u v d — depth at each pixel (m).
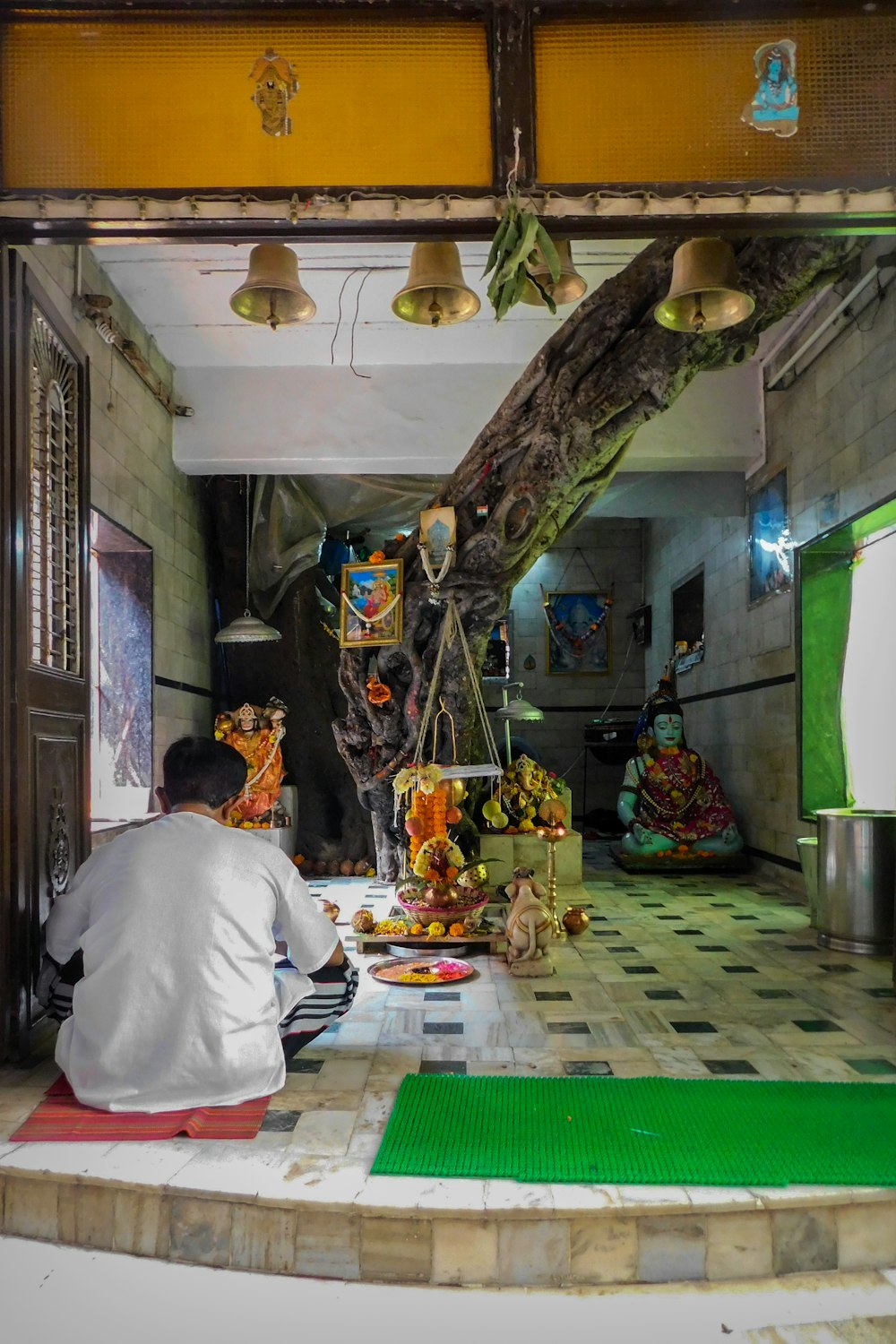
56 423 4.10
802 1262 2.38
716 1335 2.13
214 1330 2.14
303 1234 2.38
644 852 8.87
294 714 9.44
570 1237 2.34
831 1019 3.98
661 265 5.61
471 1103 2.99
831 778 7.30
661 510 8.89
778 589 7.88
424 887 5.51
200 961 2.96
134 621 7.24
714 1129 2.78
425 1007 4.17
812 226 3.34
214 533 9.36
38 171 3.27
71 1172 2.52
